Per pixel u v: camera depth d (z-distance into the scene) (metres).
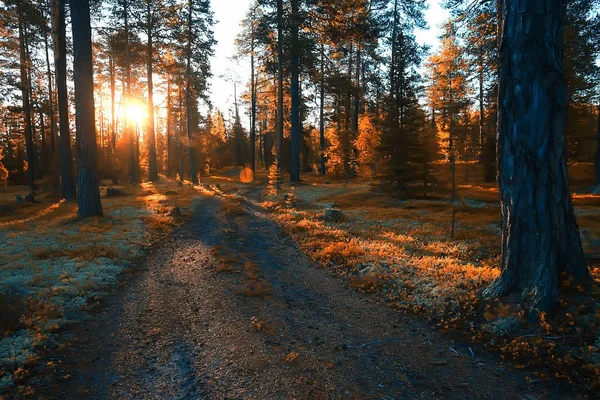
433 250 10.43
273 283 7.91
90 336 5.36
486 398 3.73
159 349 5.00
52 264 8.49
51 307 5.89
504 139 5.64
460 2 11.03
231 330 5.54
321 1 25.38
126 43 32.28
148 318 6.05
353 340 5.16
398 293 6.82
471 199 21.00
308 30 28.59
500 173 5.77
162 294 7.21
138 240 11.60
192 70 37.78
